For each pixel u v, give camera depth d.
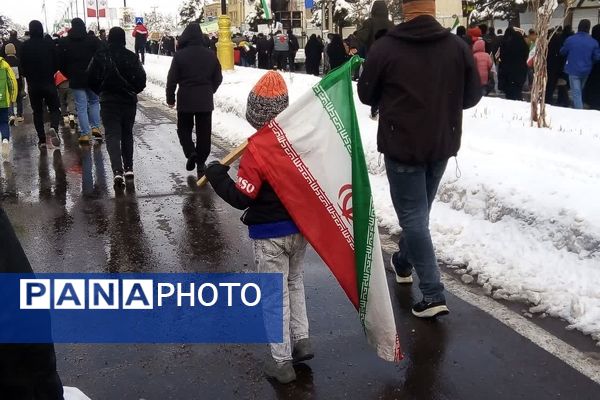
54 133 10.87
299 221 3.26
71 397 2.44
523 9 28.95
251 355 3.74
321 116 3.25
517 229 5.09
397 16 27.36
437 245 5.37
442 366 3.55
